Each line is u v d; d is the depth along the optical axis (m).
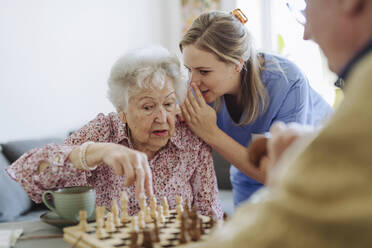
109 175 1.38
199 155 1.46
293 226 0.41
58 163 1.22
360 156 0.39
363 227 0.38
